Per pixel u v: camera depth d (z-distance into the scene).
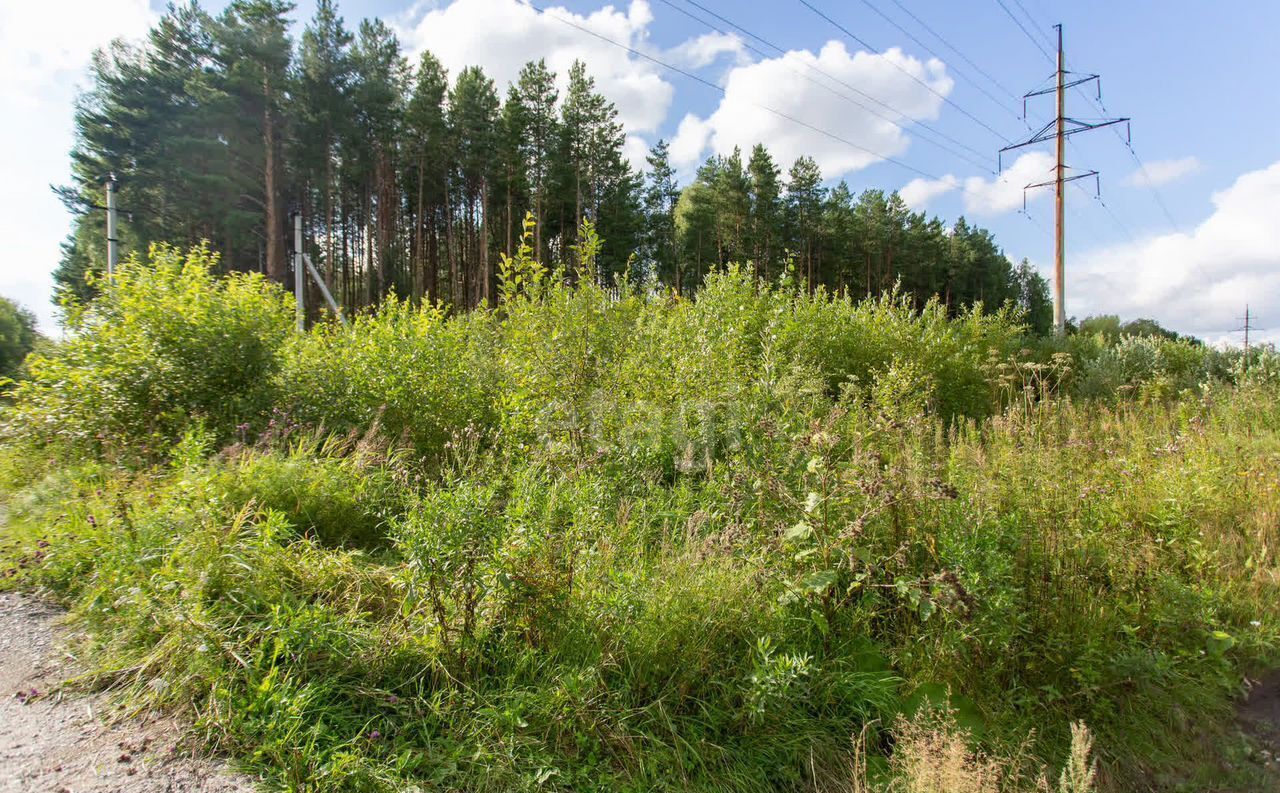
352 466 5.27
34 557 4.05
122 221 26.62
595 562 3.53
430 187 34.03
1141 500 4.84
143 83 24.03
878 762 3.01
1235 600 4.37
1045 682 3.54
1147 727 3.47
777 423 4.17
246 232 25.25
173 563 3.39
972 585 3.42
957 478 4.36
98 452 6.02
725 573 3.57
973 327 12.01
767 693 3.01
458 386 7.12
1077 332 21.33
